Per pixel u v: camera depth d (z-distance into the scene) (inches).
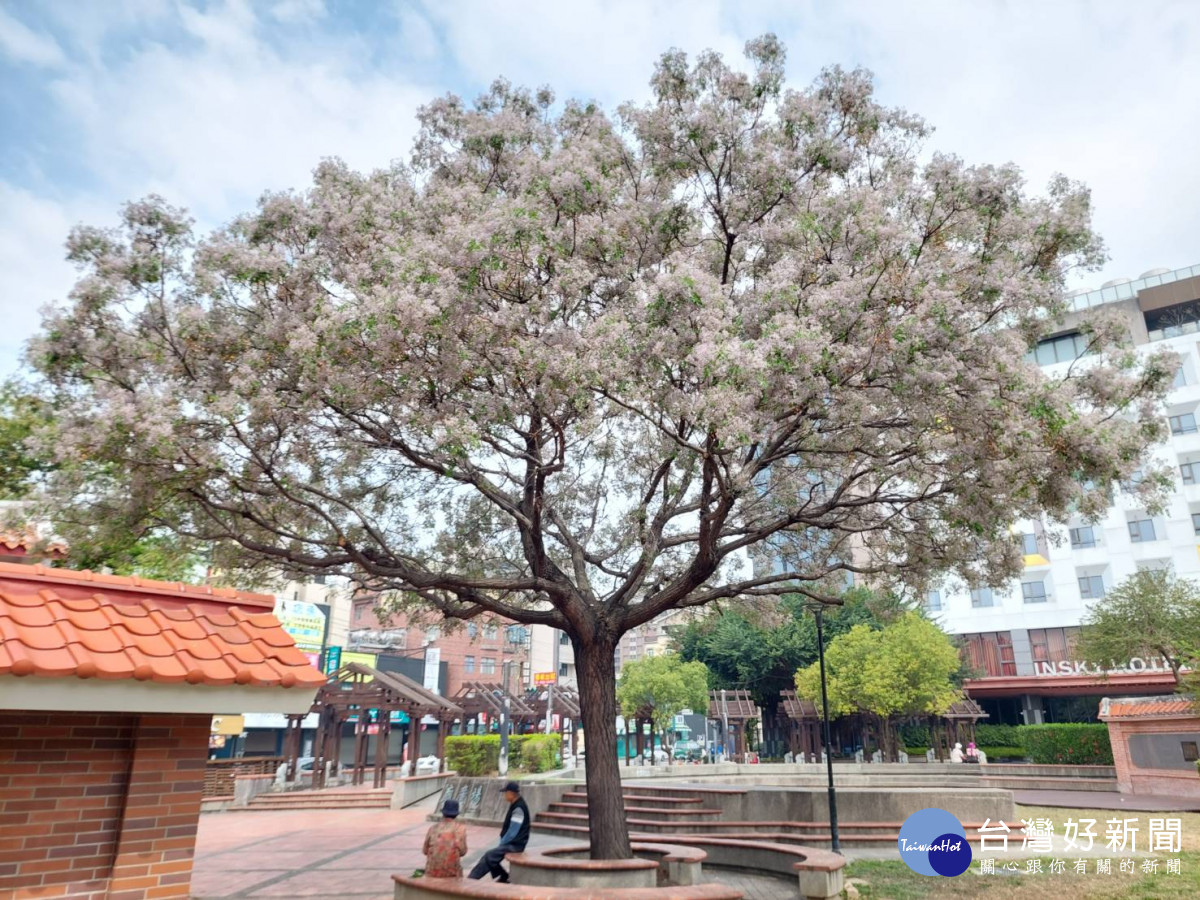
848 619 1720.0
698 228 451.5
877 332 354.0
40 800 207.5
